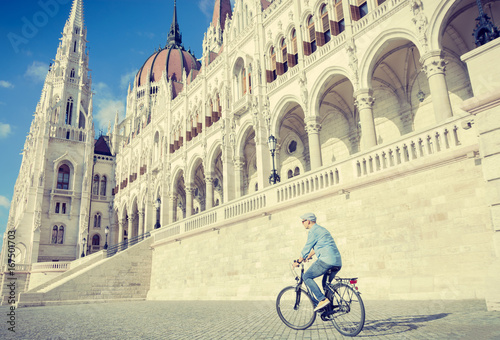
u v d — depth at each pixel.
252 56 33.22
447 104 18.17
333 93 28.92
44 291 28.55
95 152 71.06
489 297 7.67
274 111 29.56
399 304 10.48
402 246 13.21
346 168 15.80
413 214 13.06
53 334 8.54
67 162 64.31
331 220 16.06
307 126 26.16
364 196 14.83
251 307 14.14
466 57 9.39
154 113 53.62
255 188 39.78
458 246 11.72
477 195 11.48
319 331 6.71
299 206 17.89
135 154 59.50
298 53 27.80
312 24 27.78
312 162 25.33
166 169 46.50
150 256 32.69
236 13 36.34
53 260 59.06
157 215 48.62
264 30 32.22
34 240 57.03
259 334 6.88
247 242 21.09
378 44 21.95
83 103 70.06
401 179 13.62
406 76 25.83
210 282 23.89
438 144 12.76
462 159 11.96
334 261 6.60
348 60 23.53
